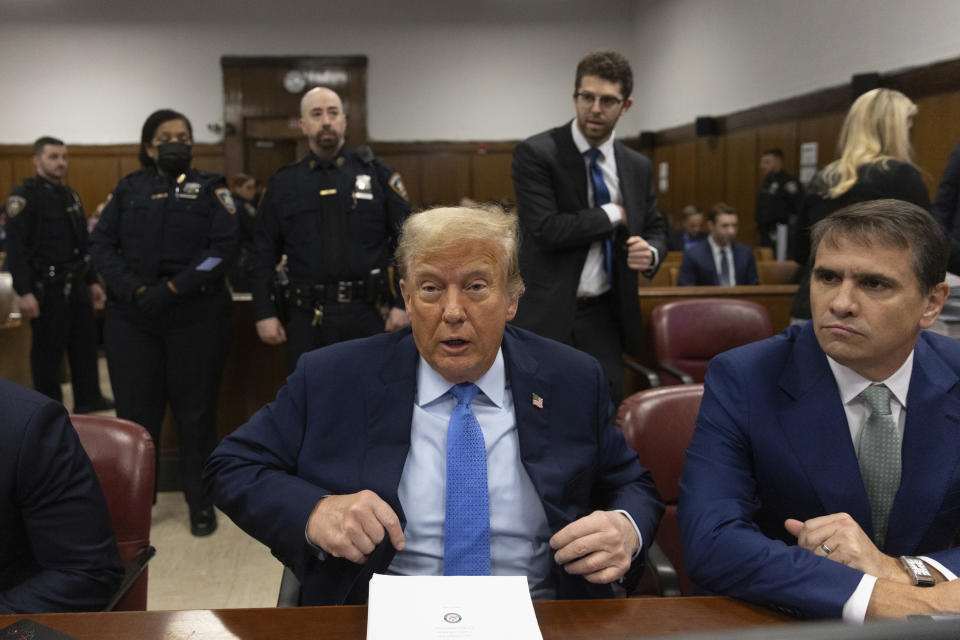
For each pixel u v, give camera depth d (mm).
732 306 3254
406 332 1438
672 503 1742
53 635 975
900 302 1162
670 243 8039
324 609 1073
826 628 400
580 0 10945
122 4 10320
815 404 1297
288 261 3148
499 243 1276
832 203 2594
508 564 1344
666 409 1756
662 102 10297
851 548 1126
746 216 8188
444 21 10820
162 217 3109
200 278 3061
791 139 7254
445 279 1253
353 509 1180
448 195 11086
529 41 10945
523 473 1366
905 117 2541
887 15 5844
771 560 1127
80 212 4805
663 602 1138
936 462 1239
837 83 6516
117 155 10500
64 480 1250
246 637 994
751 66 7953
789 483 1301
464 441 1323
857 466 1266
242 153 10648
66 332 4742
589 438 1416
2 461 1208
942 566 1106
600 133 2635
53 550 1233
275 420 1385
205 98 10586
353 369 1377
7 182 10430
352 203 3068
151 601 2682
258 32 10586
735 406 1358
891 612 1017
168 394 3229
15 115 10375
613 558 1197
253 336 3836
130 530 1481
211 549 3115
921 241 1150
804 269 2711
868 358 1200
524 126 11031
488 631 978
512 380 1382
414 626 980
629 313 2729
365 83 10773
